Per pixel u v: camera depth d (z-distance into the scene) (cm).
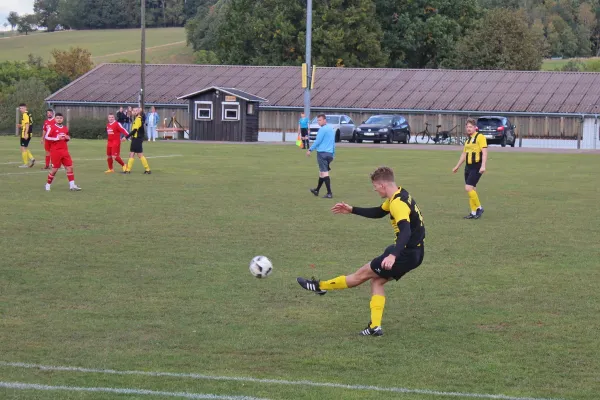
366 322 1766
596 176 5619
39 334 1636
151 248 2595
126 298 1944
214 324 1731
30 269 2248
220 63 16975
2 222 3081
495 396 1312
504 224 3256
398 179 5191
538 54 15862
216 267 2317
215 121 10850
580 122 11175
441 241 2834
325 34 15288
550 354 1546
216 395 1297
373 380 1387
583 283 2162
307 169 5797
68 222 3105
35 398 1278
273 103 12169
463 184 4888
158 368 1437
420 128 11750
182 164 6103
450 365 1476
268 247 2650
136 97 12544
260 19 15975
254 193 4216
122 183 4603
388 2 16712
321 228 3073
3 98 14625
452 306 1914
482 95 11838
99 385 1341
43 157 6581
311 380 1382
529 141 11412
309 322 1759
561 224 3262
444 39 16412
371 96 12144
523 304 1934
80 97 12681
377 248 2656
